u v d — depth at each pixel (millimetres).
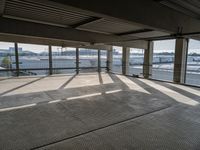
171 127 2994
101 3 2248
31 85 6754
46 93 5469
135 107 4133
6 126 2951
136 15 2693
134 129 2906
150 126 3033
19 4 2916
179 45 7180
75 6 2020
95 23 4309
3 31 3840
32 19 3980
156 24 3055
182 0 2959
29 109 3881
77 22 4309
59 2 1909
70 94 5387
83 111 3793
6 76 8883
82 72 11297
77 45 9031
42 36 4488
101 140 2516
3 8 3115
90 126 3004
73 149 2266
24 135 2637
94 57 11688
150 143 2441
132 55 10602
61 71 10484
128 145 2379
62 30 4867
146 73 9211
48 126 2977
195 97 5117
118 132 2787
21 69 9211
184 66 7348
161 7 3100
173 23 3408
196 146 2371
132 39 6512
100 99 4844
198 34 3732
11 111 3730
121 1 2473
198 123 3176
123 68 10781
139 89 6277
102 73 11344
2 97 4887
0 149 2242
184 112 3787
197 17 3949
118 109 3967
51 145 2359
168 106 4227
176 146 2365
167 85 7094
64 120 3262
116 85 7055
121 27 4852
